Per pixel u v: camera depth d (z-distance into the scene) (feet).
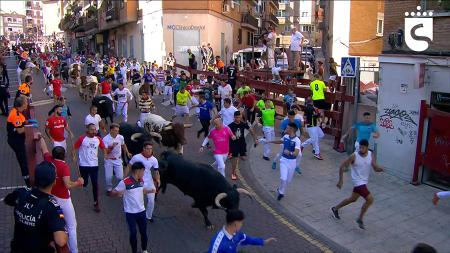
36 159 28.89
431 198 35.91
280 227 29.32
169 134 39.27
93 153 30.09
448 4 37.11
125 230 27.89
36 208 16.17
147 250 25.44
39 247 16.22
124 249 25.44
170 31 107.76
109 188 33.32
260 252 25.63
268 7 183.42
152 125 41.83
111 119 53.62
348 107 48.49
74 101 77.20
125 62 107.96
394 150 41.81
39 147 28.91
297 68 81.51
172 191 35.45
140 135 37.19
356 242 27.58
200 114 48.49
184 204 32.81
